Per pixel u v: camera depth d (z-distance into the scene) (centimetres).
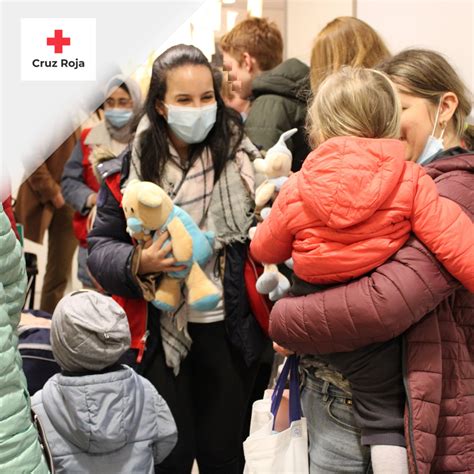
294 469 154
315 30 389
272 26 300
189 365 213
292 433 156
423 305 130
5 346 110
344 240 134
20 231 190
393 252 133
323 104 141
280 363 253
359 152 131
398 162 131
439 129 156
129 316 207
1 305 109
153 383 208
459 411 139
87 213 333
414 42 310
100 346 166
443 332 140
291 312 141
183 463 212
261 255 155
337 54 226
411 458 131
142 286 199
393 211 132
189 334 212
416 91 154
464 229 131
